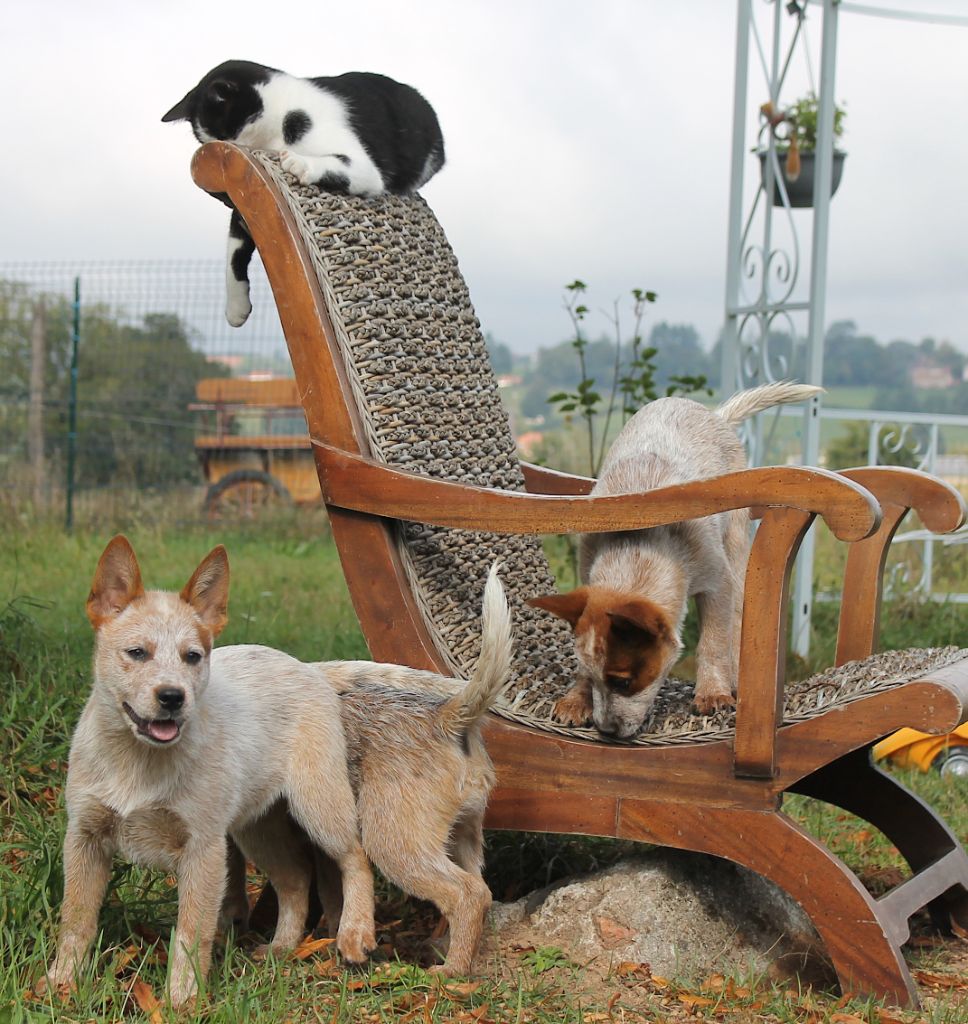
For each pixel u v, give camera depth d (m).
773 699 3.47
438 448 4.31
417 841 3.47
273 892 3.94
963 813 5.19
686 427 4.80
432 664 3.93
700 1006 3.29
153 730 3.03
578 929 3.71
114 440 13.65
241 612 7.94
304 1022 3.07
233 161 4.00
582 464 9.48
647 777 3.65
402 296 4.36
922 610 8.53
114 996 3.02
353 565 3.99
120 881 3.63
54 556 10.07
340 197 4.28
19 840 3.92
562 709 3.98
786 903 3.79
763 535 3.46
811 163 7.75
